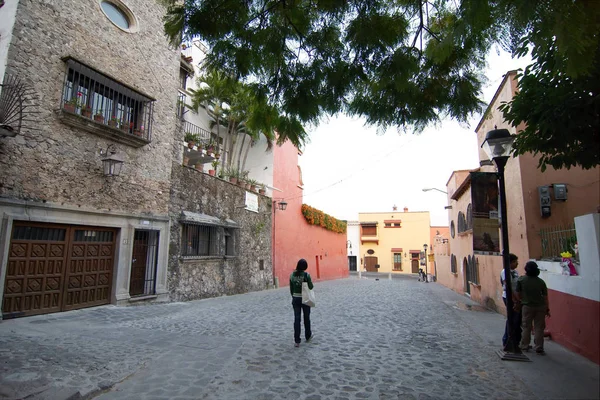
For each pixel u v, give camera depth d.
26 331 6.62
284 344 6.75
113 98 10.59
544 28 2.20
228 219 16.64
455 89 4.49
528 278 6.52
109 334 6.89
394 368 5.52
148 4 12.02
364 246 55.53
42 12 8.67
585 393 4.52
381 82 4.36
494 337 7.82
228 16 4.01
